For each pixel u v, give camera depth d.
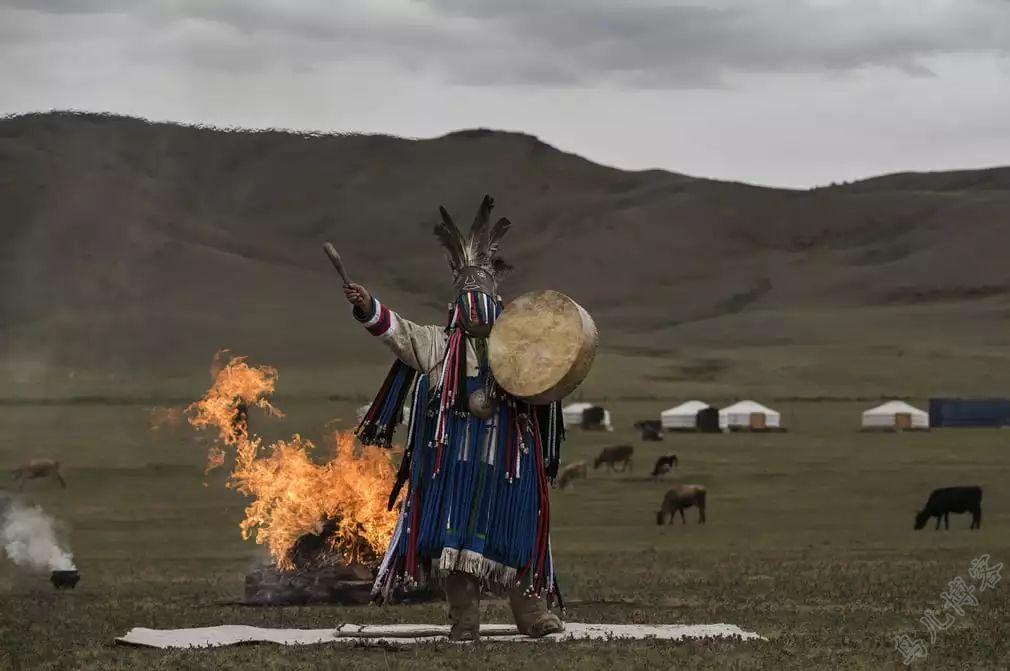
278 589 31.58
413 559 19.69
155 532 78.69
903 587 33.31
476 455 19.72
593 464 153.62
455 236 20.67
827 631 22.42
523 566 19.84
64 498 106.25
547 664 17.41
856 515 96.44
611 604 29.75
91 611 29.91
